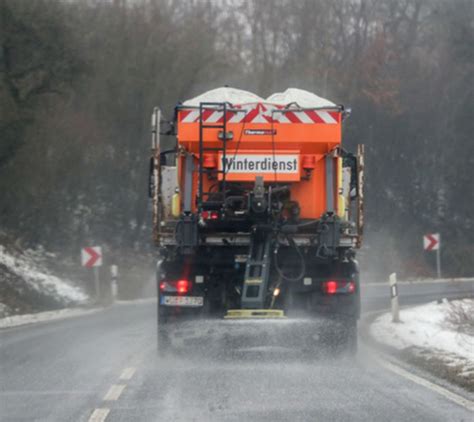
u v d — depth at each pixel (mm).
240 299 39750
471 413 25984
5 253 94000
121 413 26266
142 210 119812
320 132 39750
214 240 39719
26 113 87750
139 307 81500
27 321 68438
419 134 159000
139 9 117312
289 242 39094
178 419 25141
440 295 92188
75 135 107688
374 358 40000
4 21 84688
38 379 33531
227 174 39562
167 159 42094
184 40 119125
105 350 43656
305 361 38344
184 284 39594
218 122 39844
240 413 25922
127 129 117250
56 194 108125
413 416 25484
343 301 39219
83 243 111312
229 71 126000
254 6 148875
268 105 39875
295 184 40031
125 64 115062
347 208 41656
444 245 151000
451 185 159500
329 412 26047
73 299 90062
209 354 38688
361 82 154000
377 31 158000
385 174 155875
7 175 92688
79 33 94688
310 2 151250
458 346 44062
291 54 149500
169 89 116938
